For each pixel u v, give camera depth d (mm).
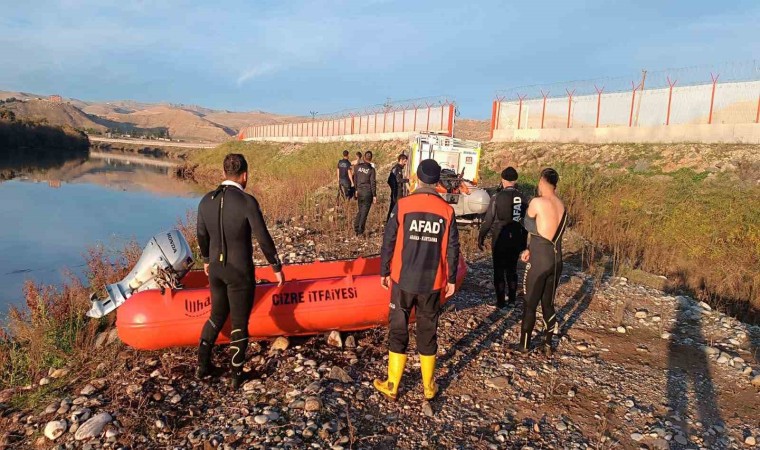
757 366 5203
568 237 11266
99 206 25062
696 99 19625
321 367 4781
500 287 6539
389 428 3928
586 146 21234
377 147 33438
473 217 11188
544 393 4555
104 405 4223
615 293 7430
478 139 34250
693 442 3900
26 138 83188
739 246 9852
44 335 5871
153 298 4855
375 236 11055
